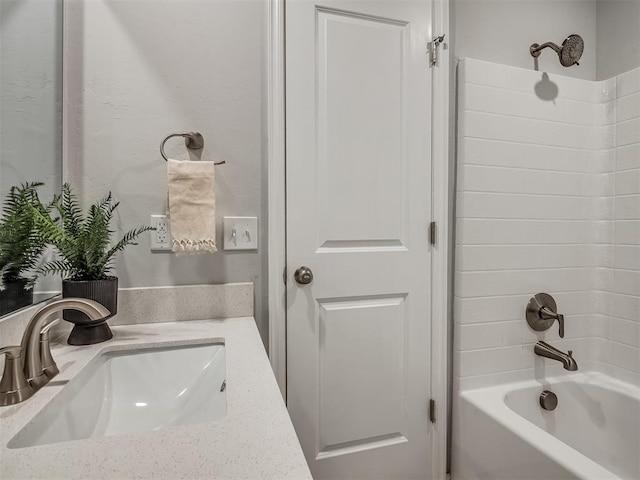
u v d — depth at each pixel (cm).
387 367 132
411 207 134
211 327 104
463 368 141
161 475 42
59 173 101
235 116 117
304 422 124
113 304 92
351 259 128
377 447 131
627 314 149
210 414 70
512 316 147
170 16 112
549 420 148
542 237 151
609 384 148
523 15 150
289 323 122
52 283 96
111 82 107
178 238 103
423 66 134
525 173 148
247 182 119
